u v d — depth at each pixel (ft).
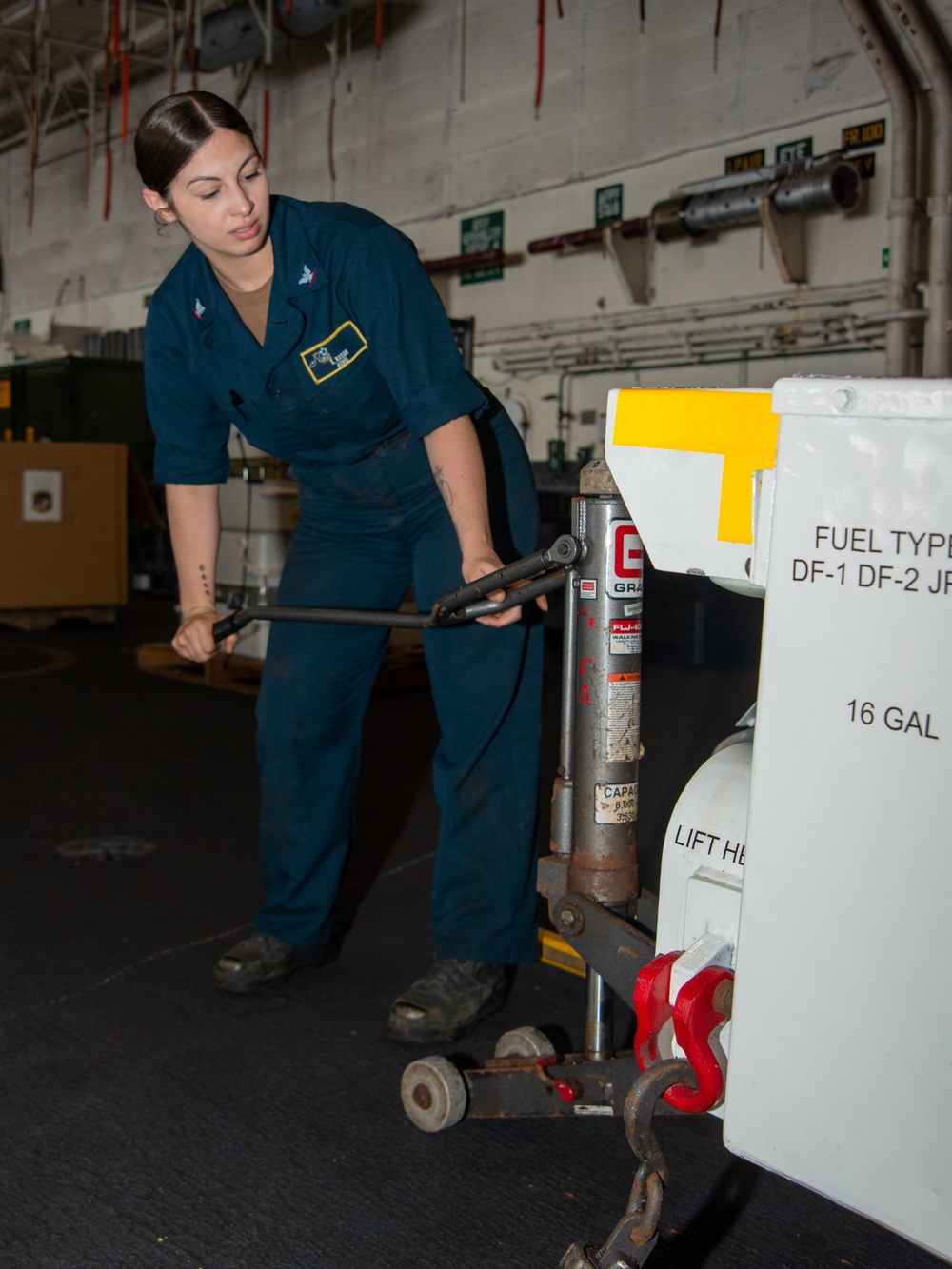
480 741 5.98
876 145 20.44
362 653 6.41
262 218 4.96
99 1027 6.18
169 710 15.78
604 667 4.29
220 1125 5.19
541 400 27.04
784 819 3.15
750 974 3.27
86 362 32.19
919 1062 2.94
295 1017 6.34
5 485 22.88
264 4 27.81
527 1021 6.31
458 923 6.13
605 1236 4.43
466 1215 4.54
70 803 10.95
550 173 26.35
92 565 24.13
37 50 35.65
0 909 8.04
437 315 5.22
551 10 25.89
